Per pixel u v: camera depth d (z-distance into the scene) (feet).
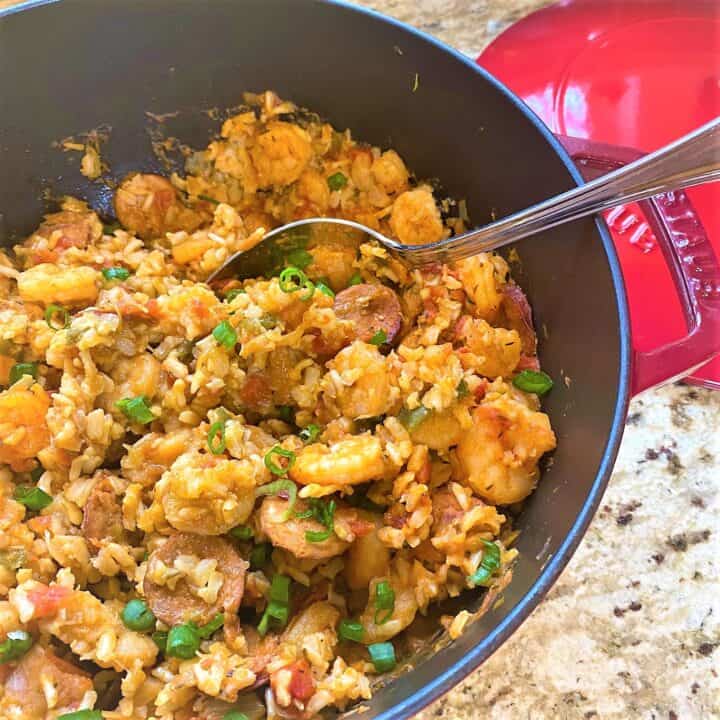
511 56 1.43
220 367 1.07
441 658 0.87
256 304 1.10
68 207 1.21
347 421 1.06
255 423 1.11
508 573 0.95
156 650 0.97
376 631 0.97
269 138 1.18
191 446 1.05
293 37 1.07
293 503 0.98
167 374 1.09
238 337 1.08
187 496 0.98
